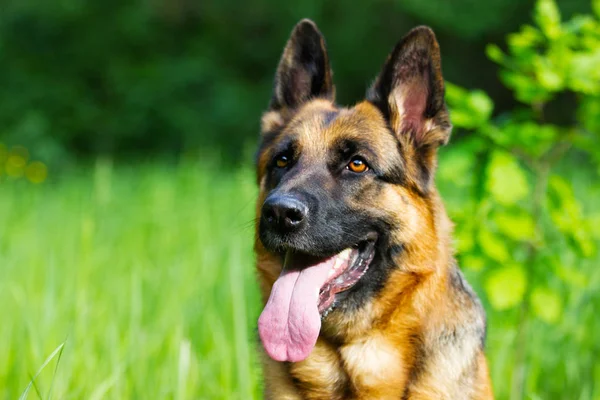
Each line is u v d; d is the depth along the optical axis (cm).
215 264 209
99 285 201
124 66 618
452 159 168
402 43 156
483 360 154
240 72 632
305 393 153
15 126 539
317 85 167
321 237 149
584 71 166
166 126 593
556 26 169
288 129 159
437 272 152
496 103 566
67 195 335
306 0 604
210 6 632
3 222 259
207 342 181
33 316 177
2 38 620
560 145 174
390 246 151
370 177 152
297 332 147
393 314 151
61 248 225
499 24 529
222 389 167
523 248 172
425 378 150
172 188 322
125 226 256
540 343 182
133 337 172
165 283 203
